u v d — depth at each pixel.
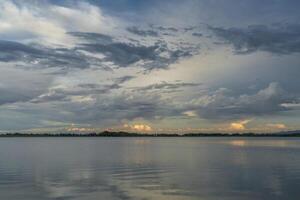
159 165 49.56
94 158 63.47
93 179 35.06
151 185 31.17
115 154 75.81
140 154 75.44
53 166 48.31
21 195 26.92
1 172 41.31
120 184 31.80
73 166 48.38
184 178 35.41
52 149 102.88
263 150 90.56
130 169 44.34
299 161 53.94
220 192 27.81
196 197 26.06
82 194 27.22
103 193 27.56
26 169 44.47
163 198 25.78
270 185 30.73
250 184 31.34
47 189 29.30
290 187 29.73
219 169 43.66
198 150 93.25
